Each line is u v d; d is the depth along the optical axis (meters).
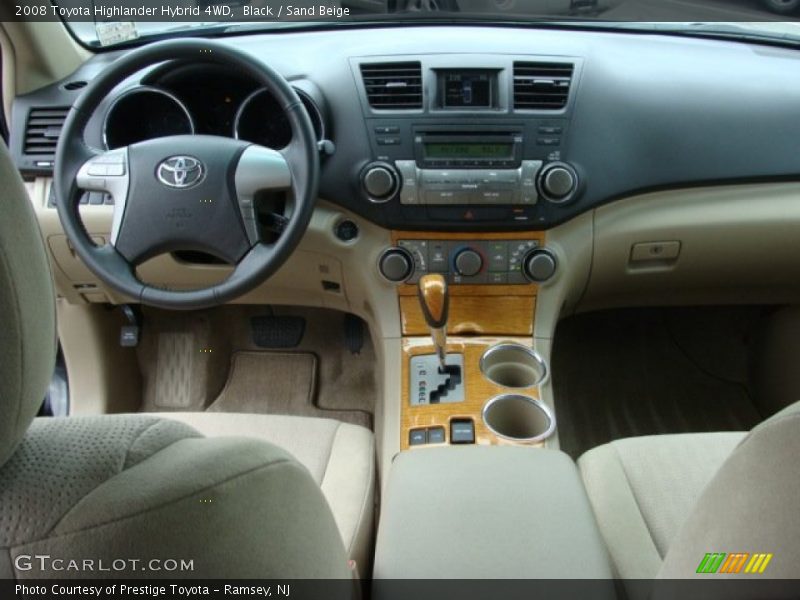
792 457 0.50
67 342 1.81
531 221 1.36
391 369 1.35
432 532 0.84
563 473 0.94
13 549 0.41
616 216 1.40
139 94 1.35
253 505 0.48
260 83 1.24
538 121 1.36
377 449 1.39
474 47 1.40
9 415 0.41
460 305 1.40
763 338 1.84
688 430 1.80
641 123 1.38
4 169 0.43
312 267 1.48
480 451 1.00
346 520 1.06
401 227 1.38
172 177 1.22
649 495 1.04
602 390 1.91
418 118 1.37
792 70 1.43
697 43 1.52
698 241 1.43
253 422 1.30
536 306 1.39
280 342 2.03
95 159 1.24
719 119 1.38
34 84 1.48
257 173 1.22
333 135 1.38
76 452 0.44
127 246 1.24
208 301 1.23
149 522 0.41
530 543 0.82
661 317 2.04
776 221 1.41
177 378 1.96
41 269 0.45
